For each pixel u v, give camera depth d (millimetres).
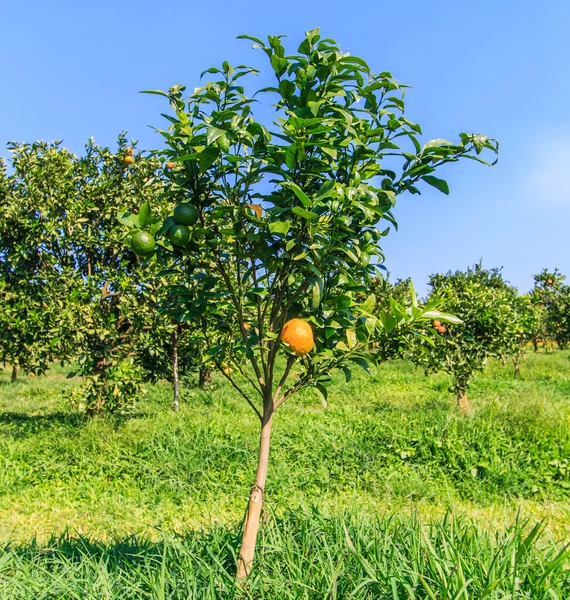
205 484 6246
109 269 8484
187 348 9883
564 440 6973
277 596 2621
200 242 2805
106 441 7156
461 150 2707
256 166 2574
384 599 2580
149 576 2797
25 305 7996
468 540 3059
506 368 17594
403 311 2572
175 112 2713
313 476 6488
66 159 8758
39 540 4562
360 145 2596
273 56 2615
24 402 12336
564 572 2752
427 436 7230
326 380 3012
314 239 2549
